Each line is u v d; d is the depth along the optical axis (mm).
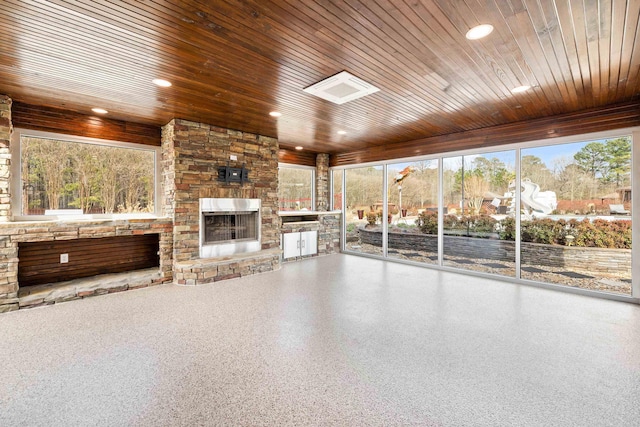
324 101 3574
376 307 3438
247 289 4141
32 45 2301
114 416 1672
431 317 3139
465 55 2479
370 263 6020
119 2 1786
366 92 3266
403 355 2352
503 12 1912
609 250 3830
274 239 5586
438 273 5133
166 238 4363
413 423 1627
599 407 1753
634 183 3590
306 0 1790
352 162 6934
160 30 2105
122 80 2965
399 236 6188
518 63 2615
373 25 2053
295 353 2383
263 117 4234
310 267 5617
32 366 2172
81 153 4074
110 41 2248
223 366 2189
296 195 7176
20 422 1622
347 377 2059
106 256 4305
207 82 3016
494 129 4703
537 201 4375
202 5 1827
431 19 1987
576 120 3938
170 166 4387
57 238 3533
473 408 1745
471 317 3139
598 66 2660
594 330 2818
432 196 5613
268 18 1969
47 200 3848
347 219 7301
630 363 2234
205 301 3625
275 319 3072
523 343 2555
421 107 3773
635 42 2250
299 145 6352
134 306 3439
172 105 3715
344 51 2410
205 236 4680
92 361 2244
